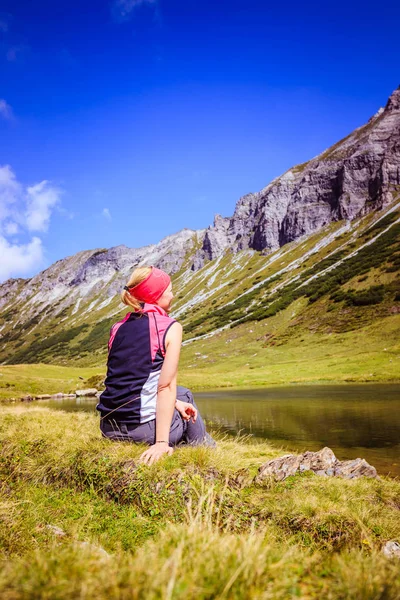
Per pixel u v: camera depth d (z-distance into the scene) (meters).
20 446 5.63
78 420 8.26
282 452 6.58
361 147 183.50
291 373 58.16
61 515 3.79
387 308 80.62
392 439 14.27
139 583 1.43
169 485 3.99
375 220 150.62
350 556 2.03
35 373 75.62
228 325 116.06
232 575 1.55
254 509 3.97
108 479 4.30
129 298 4.02
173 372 3.62
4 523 3.08
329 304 94.81
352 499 4.43
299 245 176.25
